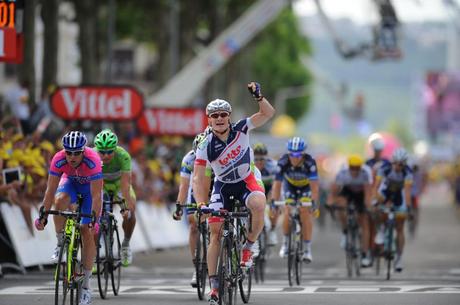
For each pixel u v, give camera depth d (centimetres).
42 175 3338
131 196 2580
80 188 2255
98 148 2503
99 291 2462
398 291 2675
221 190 2247
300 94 15725
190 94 6794
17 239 3138
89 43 6088
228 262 2170
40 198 3366
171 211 4853
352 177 3322
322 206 6969
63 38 10238
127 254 2638
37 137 3534
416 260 4047
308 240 2970
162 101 6750
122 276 3184
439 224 7425
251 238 2230
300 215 2956
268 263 3812
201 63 6800
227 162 2198
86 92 4459
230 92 9975
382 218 3222
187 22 8088
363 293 2622
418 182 5372
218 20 8588
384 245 3212
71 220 2139
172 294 2600
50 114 4462
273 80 13700
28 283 2817
